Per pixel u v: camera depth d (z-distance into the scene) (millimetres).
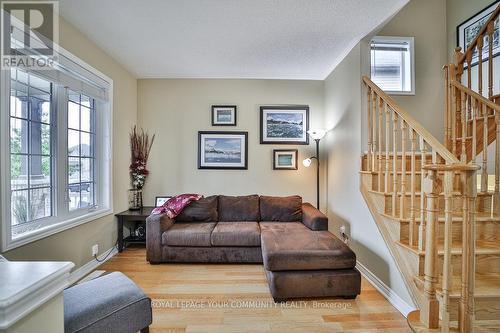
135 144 3791
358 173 2760
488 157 2535
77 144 2725
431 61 3508
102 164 3123
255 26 2525
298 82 4016
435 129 3486
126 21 2426
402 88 3572
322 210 3980
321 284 2162
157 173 3982
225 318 1943
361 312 2025
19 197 2014
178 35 2695
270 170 4035
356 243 2846
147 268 2875
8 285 715
